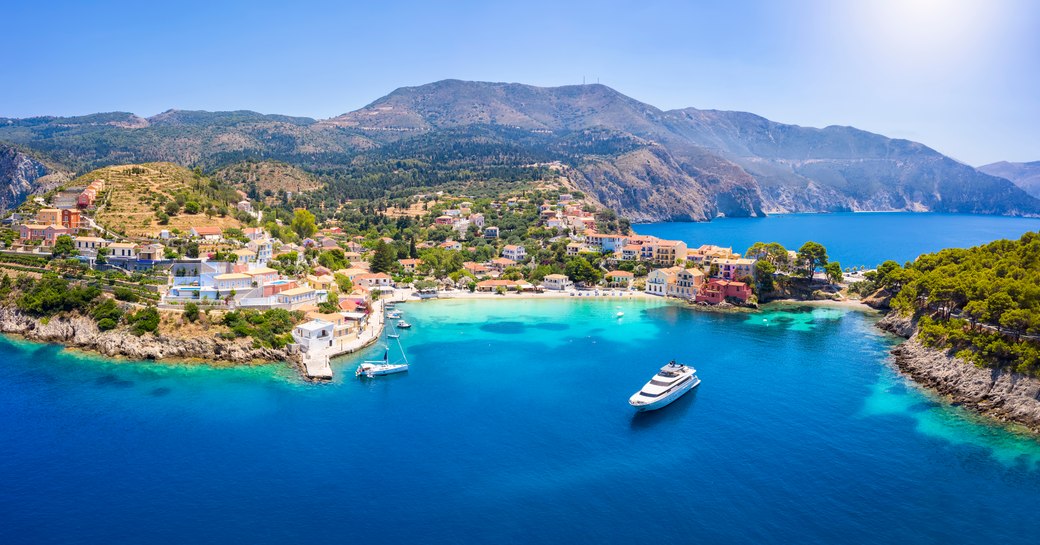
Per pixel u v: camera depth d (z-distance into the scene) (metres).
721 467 107.06
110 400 128.50
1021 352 132.38
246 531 86.38
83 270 182.25
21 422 117.31
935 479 103.50
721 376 154.88
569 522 90.06
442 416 126.62
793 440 117.69
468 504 94.25
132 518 88.75
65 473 100.06
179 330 157.12
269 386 139.62
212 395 133.12
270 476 100.75
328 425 120.56
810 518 92.19
